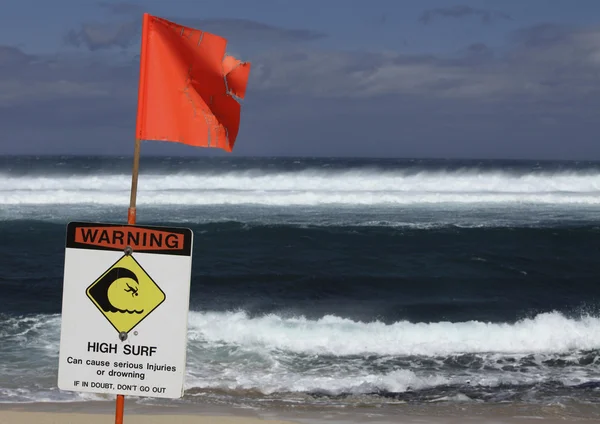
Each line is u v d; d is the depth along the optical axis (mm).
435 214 24031
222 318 11594
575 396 8555
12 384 8531
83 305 3113
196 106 3443
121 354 3109
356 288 14406
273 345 10383
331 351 10234
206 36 3428
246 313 12219
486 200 27531
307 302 13273
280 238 19172
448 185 29766
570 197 27484
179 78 3396
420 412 7906
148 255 3105
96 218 22000
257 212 24078
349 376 9227
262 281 14750
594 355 10273
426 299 13648
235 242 18625
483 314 12617
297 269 15859
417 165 82000
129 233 3104
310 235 19531
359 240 19047
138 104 3350
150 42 3340
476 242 18938
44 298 13094
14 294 13305
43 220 21484
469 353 10305
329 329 11078
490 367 9711
